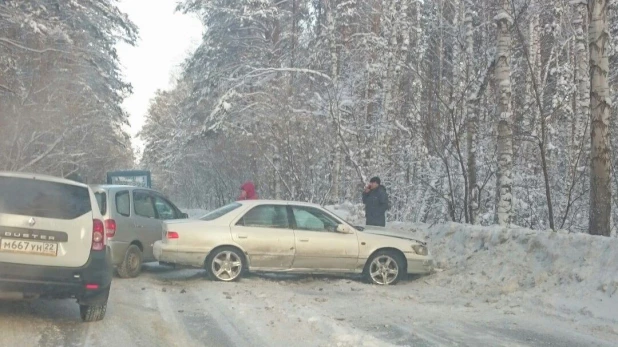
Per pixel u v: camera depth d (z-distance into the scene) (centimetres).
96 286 741
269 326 781
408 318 862
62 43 2642
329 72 2744
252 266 1171
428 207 2267
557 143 2433
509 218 1476
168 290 1062
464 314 896
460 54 2253
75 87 2800
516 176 2091
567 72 2327
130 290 1052
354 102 2619
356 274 1220
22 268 708
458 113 1988
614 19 2352
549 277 1027
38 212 727
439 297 1045
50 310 848
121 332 734
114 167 4312
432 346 701
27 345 661
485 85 1814
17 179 740
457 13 2308
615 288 912
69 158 2878
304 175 2477
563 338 751
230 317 834
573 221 1906
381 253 1194
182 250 1150
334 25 2611
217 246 1162
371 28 2823
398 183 2448
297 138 2492
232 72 3130
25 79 2562
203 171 4394
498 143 1507
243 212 1191
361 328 788
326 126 2469
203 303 939
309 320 816
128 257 1202
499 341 732
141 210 1264
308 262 1180
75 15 2983
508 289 1041
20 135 2505
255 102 2702
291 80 2714
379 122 2389
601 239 1031
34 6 2700
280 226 1191
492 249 1217
